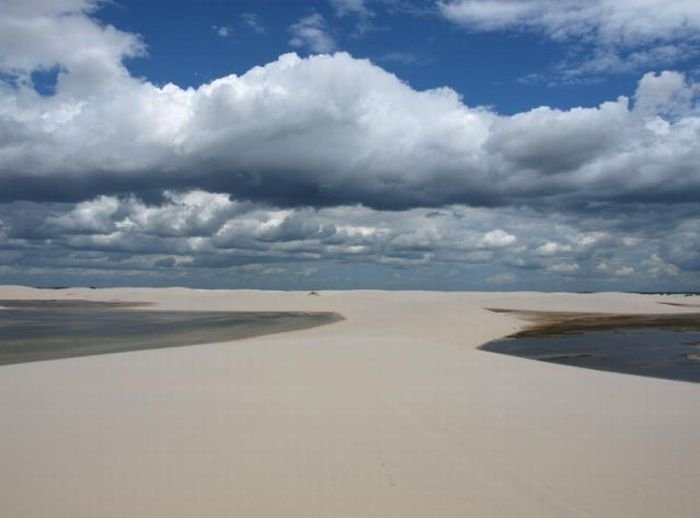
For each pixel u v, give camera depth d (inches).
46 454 284.7
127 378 501.0
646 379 527.2
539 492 238.4
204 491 238.4
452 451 290.5
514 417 361.7
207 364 590.9
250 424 341.4
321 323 1603.1
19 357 848.3
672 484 248.2
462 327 1350.9
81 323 1604.3
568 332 1343.5
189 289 4379.9
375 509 221.5
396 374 531.5
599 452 290.7
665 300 3253.0
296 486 243.6
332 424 341.7
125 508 222.2
